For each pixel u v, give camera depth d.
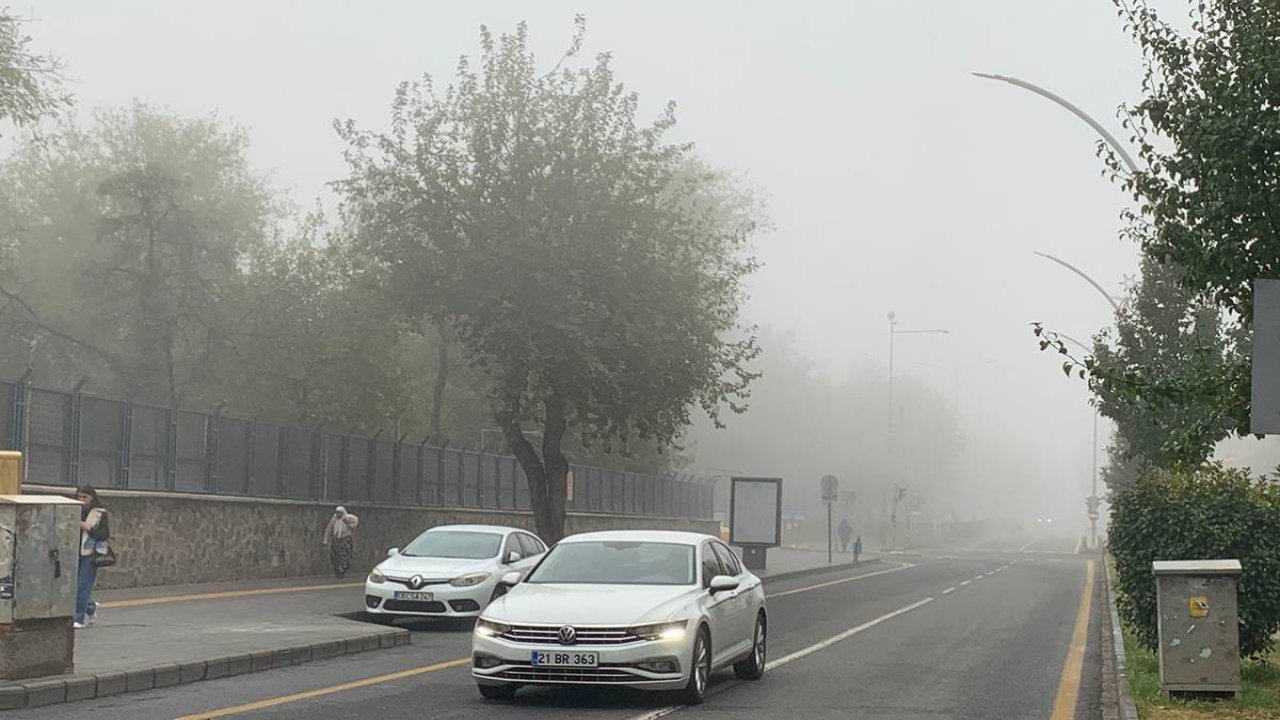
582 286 35.38
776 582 42.84
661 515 66.50
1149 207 13.40
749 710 12.82
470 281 35.34
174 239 46.88
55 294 53.66
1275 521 15.66
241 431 31.83
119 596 24.88
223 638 17.48
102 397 26.70
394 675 15.38
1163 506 16.53
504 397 36.47
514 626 12.71
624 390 36.88
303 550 34.41
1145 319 25.78
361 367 44.84
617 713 12.50
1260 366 10.40
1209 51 12.87
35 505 12.73
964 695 14.33
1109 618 26.88
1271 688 14.52
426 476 42.12
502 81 36.66
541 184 35.88
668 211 38.62
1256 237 12.05
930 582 42.97
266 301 47.19
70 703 12.47
